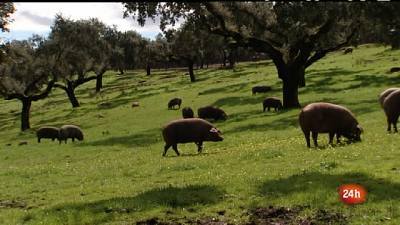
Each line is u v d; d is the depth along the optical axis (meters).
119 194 19.30
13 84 68.81
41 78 75.38
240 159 24.28
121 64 124.88
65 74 79.62
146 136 45.78
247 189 17.14
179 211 15.51
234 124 44.50
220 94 68.81
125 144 42.47
